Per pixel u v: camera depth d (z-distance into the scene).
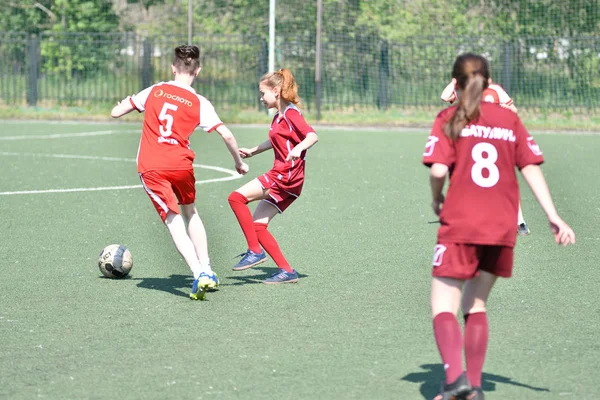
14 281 12.65
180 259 14.30
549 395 8.11
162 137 11.66
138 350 9.45
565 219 17.98
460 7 51.06
